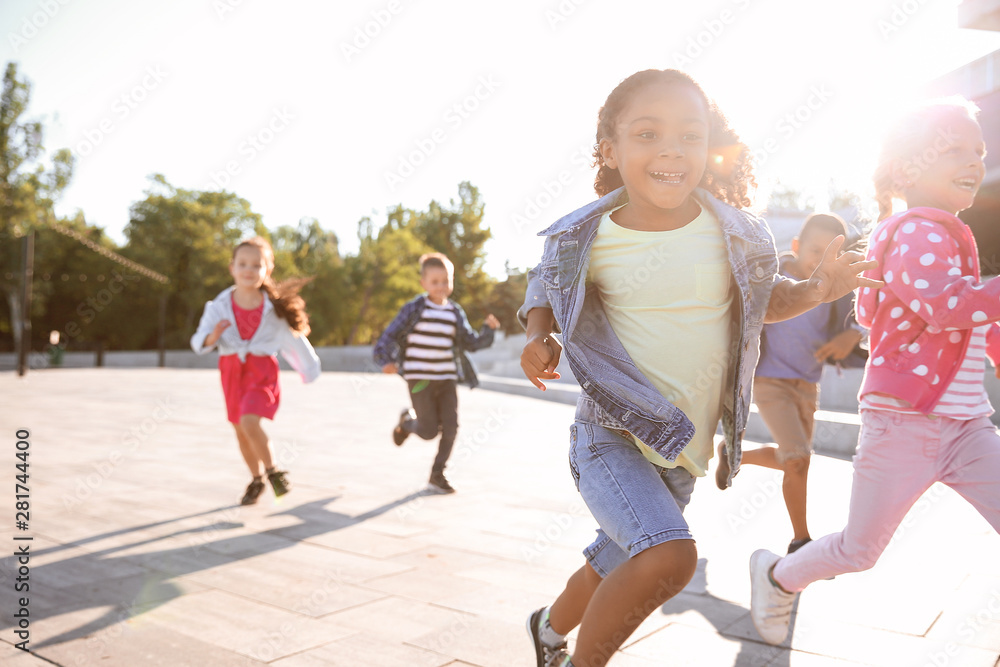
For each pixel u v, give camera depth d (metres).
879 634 2.75
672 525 1.72
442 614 2.99
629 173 1.87
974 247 2.13
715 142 2.03
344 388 18.47
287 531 4.35
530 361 1.93
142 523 4.51
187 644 2.67
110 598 3.15
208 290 48.16
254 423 4.88
